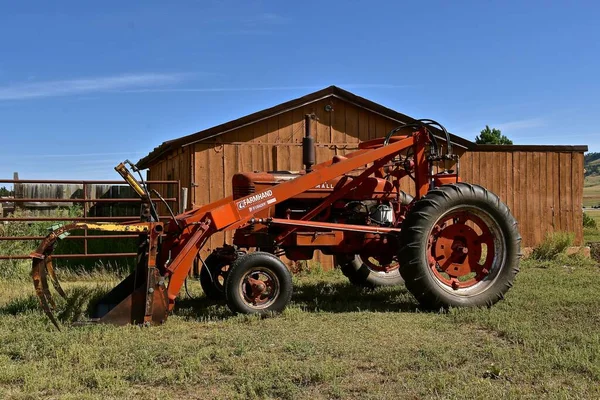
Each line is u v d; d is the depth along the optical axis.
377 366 4.16
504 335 5.03
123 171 5.61
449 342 4.77
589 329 5.12
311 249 7.00
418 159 6.88
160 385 3.82
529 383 3.81
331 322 5.55
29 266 9.03
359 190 7.07
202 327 5.37
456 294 6.18
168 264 5.74
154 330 5.20
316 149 10.34
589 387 3.70
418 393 3.61
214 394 3.65
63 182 8.71
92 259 10.42
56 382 3.77
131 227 5.37
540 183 11.70
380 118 10.76
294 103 10.09
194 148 9.68
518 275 8.60
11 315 5.79
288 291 5.94
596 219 30.95
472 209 6.32
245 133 9.96
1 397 3.57
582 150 11.80
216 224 5.92
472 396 3.54
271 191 6.24
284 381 3.80
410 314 5.98
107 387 3.73
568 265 10.21
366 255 7.12
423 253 6.10
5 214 12.73
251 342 4.73
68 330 5.10
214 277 6.86
